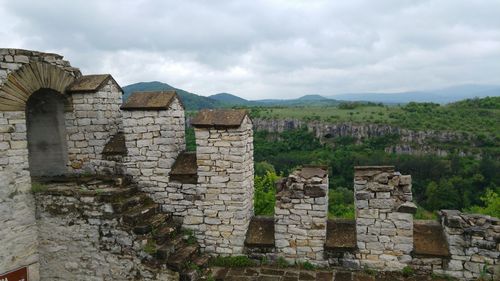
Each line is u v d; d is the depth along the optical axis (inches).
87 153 302.5
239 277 249.4
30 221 269.3
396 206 240.2
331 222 267.0
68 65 304.3
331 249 252.7
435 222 261.1
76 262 263.9
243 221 265.3
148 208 264.8
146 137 278.4
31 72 270.1
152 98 278.8
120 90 316.2
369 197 243.6
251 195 286.0
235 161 260.1
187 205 274.4
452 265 235.9
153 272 241.4
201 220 272.5
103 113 298.5
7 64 255.4
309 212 254.2
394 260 243.6
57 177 306.0
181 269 239.3
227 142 259.9
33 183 276.7
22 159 264.7
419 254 239.1
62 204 263.4
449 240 235.8
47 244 271.0
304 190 253.6
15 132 260.1
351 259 250.5
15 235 259.8
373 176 244.4
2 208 251.9
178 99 283.1
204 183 268.2
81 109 299.0
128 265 248.4
